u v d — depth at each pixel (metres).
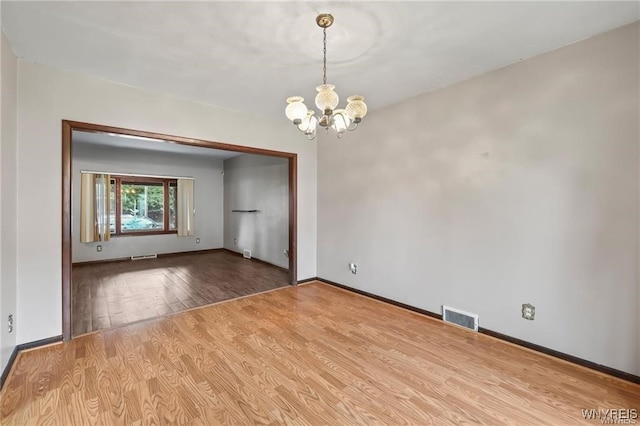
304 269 4.43
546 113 2.32
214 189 7.43
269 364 2.22
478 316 2.76
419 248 3.22
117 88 2.87
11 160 2.22
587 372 2.12
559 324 2.29
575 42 2.17
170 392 1.88
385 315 3.19
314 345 2.52
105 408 1.73
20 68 2.40
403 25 1.96
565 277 2.25
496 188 2.61
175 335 2.68
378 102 3.39
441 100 2.99
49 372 2.09
